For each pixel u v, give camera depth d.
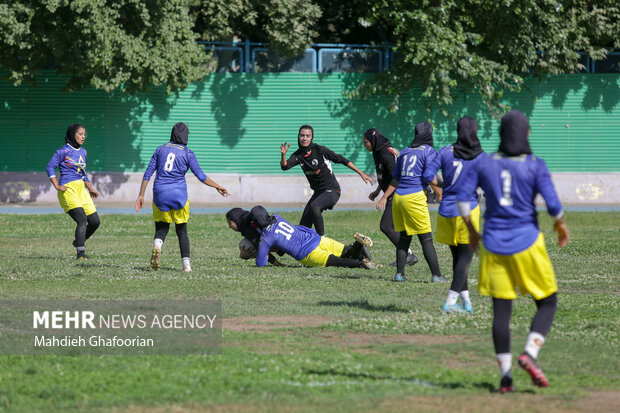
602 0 106.25
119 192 102.50
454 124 107.38
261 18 104.38
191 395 20.62
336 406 19.70
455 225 33.94
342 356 25.45
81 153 52.78
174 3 95.38
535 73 106.56
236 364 24.11
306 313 33.34
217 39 101.31
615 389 22.03
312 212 52.38
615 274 47.12
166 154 45.38
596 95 110.06
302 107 105.25
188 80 97.50
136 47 91.62
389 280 43.94
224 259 53.69
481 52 105.00
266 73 104.62
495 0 98.81
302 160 52.81
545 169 21.92
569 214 87.00
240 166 105.00
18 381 22.05
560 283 43.44
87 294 37.22
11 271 45.12
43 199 101.88
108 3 90.00
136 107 102.75
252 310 33.69
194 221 80.88
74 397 20.52
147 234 70.19
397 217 43.03
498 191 21.94
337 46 105.88
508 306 21.88
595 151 110.44
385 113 106.50
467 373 23.58
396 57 105.00
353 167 53.78
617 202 109.44
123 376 22.67
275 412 19.19
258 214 47.09
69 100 102.00
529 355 21.30
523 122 22.14
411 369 23.86
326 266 47.91
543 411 19.52
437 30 97.12
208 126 104.19
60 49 88.94
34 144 102.00
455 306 33.81
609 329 30.58
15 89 101.44
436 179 42.03
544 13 100.75
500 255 21.83
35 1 87.88
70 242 63.22
